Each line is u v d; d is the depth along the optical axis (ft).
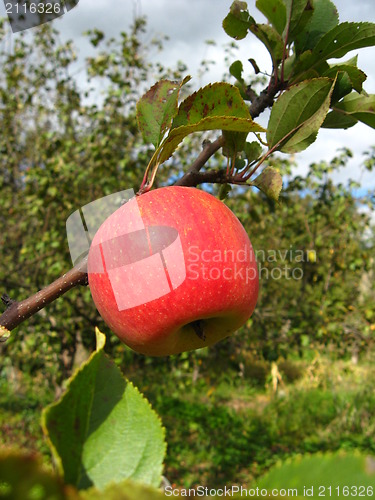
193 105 3.51
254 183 3.77
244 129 3.25
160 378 16.49
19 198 18.22
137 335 3.45
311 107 3.66
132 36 19.39
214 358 15.39
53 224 17.07
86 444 1.48
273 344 14.57
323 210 17.62
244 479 16.21
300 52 4.19
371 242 20.61
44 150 17.19
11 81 20.24
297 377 26.78
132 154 18.35
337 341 16.47
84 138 17.29
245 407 23.26
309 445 18.75
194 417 21.16
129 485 0.87
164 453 1.50
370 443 18.48
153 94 3.60
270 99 4.18
